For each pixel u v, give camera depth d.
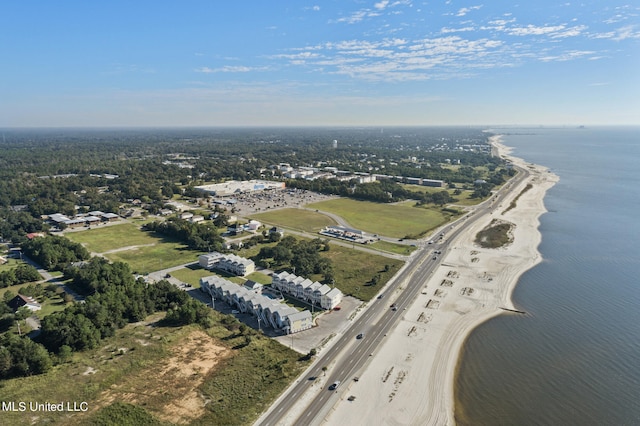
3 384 99.62
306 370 111.31
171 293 149.62
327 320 140.88
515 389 104.38
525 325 137.00
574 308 148.75
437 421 93.38
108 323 127.75
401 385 105.94
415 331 133.25
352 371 111.56
